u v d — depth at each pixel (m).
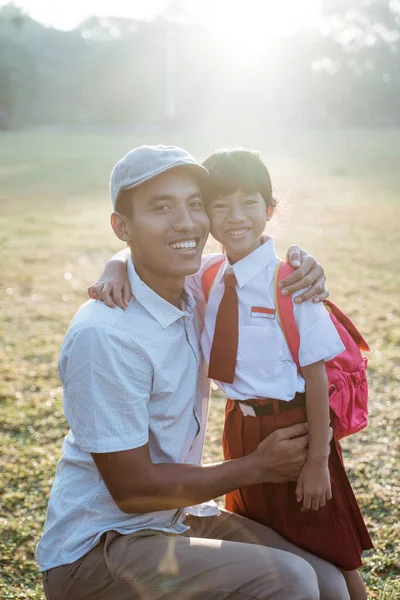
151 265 2.36
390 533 3.25
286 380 2.41
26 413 4.76
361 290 7.73
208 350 2.54
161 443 2.36
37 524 3.42
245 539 2.50
